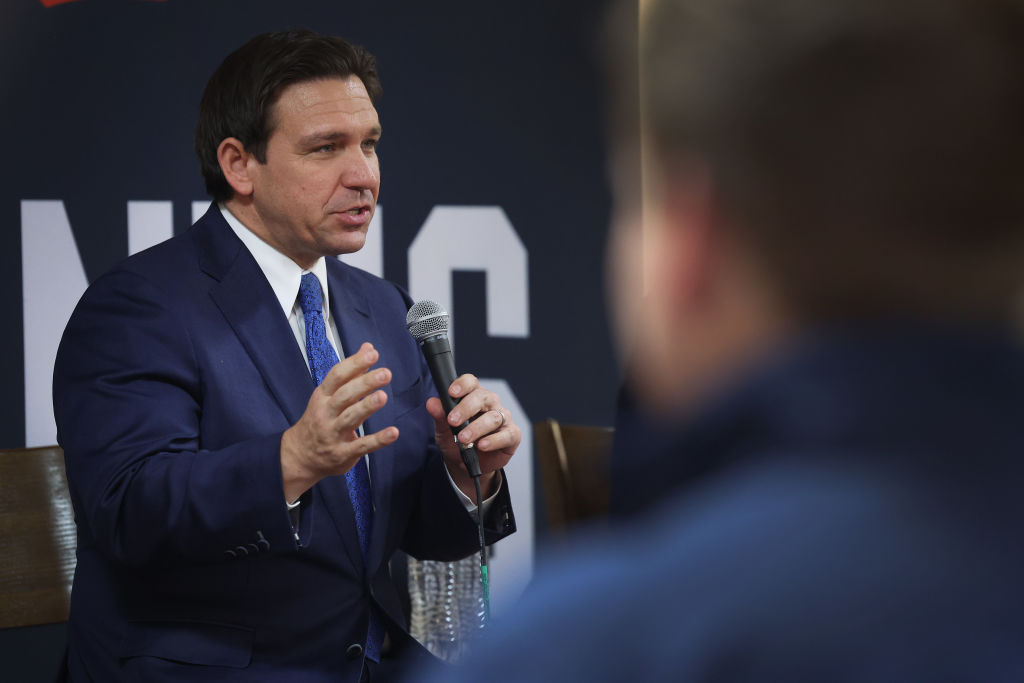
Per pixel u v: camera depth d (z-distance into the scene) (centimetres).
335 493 468
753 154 74
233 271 485
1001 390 73
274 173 482
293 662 458
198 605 448
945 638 73
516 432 452
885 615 74
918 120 70
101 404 445
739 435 78
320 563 462
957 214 71
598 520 92
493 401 452
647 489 83
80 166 843
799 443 76
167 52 862
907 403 74
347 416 394
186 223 872
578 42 957
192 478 413
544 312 958
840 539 75
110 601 454
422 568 606
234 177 489
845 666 74
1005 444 73
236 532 410
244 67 483
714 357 78
